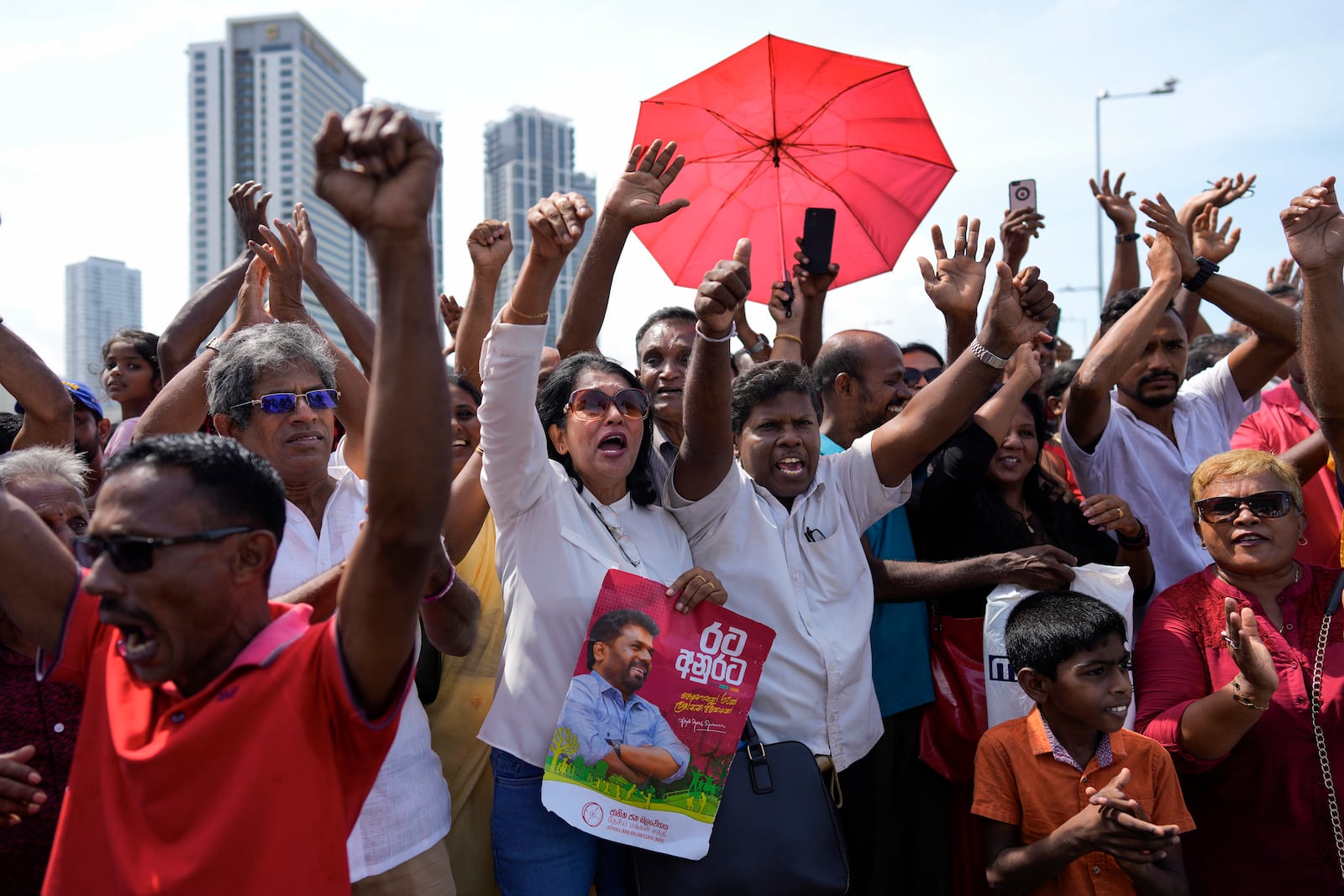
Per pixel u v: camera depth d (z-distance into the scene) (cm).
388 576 171
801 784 297
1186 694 336
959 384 331
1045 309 329
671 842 278
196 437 184
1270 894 325
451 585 250
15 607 203
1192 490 357
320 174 162
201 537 173
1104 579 351
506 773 296
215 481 177
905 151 496
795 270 461
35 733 247
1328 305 332
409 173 161
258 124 11144
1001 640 348
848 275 509
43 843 244
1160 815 310
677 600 296
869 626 349
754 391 352
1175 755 326
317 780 176
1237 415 492
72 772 188
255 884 168
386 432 164
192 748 172
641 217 347
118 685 188
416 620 181
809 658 329
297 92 11044
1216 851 336
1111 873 304
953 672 371
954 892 367
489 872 334
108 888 178
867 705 340
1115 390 490
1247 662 295
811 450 348
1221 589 347
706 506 327
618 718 281
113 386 533
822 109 486
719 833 287
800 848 288
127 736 179
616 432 303
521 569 297
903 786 373
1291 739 324
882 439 346
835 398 438
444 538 302
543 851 288
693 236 509
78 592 204
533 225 270
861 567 348
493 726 295
